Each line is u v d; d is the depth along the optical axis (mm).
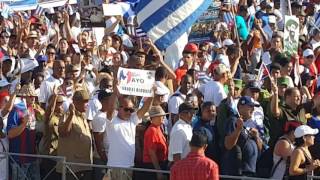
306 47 18859
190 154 10492
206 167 10352
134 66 14344
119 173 12281
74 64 15172
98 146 12977
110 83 13891
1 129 12852
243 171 12109
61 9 23422
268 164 12438
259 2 23594
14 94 12969
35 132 13180
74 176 12469
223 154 12172
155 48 15070
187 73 13922
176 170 10492
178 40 16484
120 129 12469
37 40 18094
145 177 12477
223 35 18750
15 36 18812
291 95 13031
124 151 12453
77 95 12727
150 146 12414
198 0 15367
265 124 13008
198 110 13102
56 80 14391
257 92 13133
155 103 12789
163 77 13695
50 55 16344
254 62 18438
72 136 12641
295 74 16219
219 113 12359
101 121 12906
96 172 12578
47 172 12828
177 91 13625
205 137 10492
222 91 13219
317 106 12984
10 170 12812
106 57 17734
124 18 20828
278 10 22781
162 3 15188
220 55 15805
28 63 15156
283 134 12555
